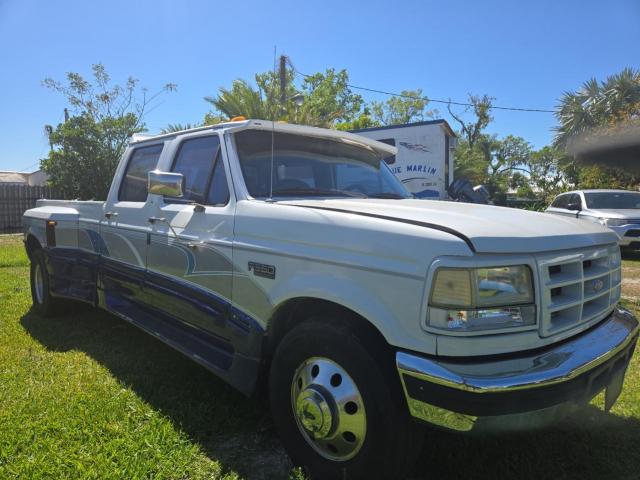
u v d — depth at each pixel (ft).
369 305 7.68
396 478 7.70
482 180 111.14
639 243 37.19
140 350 15.14
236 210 10.47
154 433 9.98
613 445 9.99
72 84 57.41
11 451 9.26
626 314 9.93
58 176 59.52
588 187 65.87
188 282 11.61
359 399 7.82
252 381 9.73
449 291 7.00
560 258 7.81
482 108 135.13
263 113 63.57
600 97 66.13
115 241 14.76
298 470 8.73
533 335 7.43
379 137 49.75
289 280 8.95
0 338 16.08
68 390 12.00
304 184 11.96
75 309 19.21
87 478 8.47
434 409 6.96
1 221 63.98
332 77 103.60
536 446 9.95
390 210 8.88
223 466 9.09
